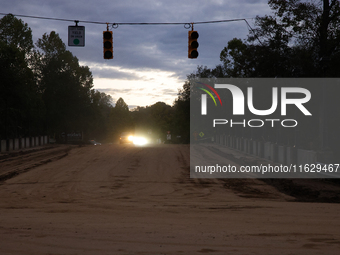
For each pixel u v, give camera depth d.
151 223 8.09
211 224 7.97
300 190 14.98
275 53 28.41
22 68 55.91
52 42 72.81
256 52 29.59
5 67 47.81
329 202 12.72
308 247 5.60
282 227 7.57
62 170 22.72
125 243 5.81
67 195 14.43
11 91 48.31
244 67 40.06
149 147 44.12
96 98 84.62
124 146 46.16
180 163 26.78
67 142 81.00
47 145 56.88
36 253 5.09
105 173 21.50
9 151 40.41
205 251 5.27
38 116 58.47
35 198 13.66
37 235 6.46
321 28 25.72
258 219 8.75
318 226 7.71
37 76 70.06
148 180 18.94
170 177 20.06
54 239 6.11
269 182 18.06
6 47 48.25
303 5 26.03
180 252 5.19
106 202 12.53
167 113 134.12
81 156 32.06
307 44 26.36
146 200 13.17
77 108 74.31
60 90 70.38
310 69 25.52
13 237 6.26
